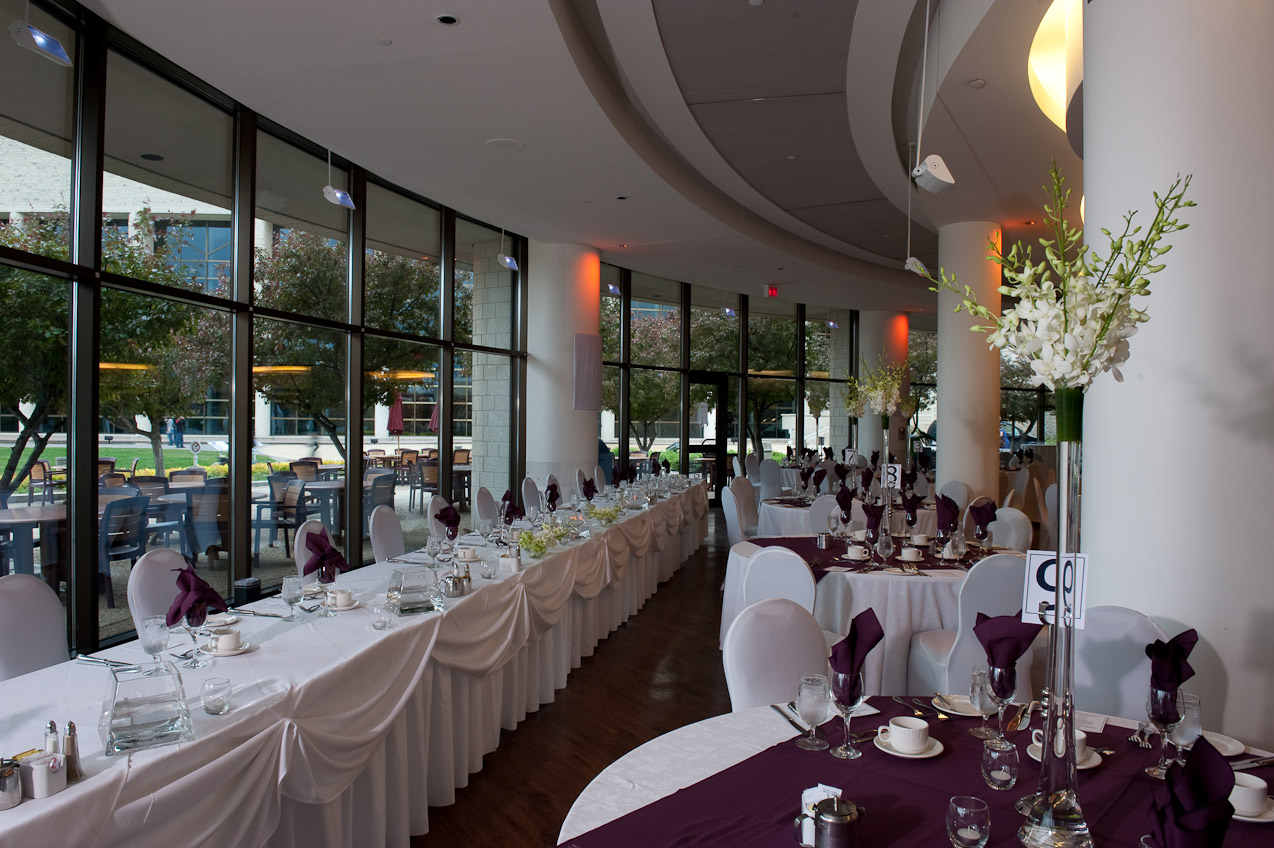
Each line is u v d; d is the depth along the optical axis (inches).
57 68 176.7
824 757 78.5
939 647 157.3
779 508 304.7
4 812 65.1
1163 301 104.7
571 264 389.7
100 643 187.0
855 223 386.9
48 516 176.1
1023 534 236.2
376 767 108.5
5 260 163.0
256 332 245.1
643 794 71.8
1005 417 709.3
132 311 200.1
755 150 281.0
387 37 175.2
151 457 206.1
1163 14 105.3
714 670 205.0
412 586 130.8
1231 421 100.3
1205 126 102.0
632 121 251.8
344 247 281.4
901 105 252.2
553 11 167.6
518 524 220.5
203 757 80.3
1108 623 102.6
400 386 313.9
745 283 507.5
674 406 518.6
